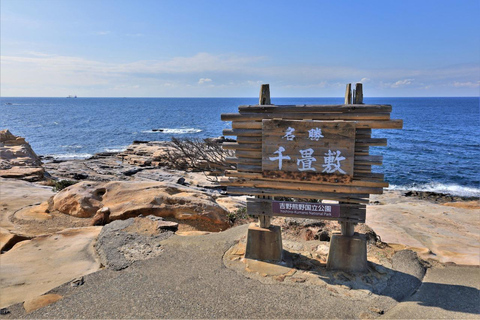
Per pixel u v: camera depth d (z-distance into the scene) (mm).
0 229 7406
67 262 5645
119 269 5246
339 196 5020
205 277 4992
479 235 6871
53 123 80500
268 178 5156
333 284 4805
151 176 21203
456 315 4141
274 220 7594
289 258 5605
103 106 199375
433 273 5227
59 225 8406
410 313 4188
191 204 8617
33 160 22531
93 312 4156
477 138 48781
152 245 6109
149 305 4297
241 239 6332
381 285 4801
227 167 19703
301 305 4312
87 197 9125
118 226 7020
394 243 6266
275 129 4969
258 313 4152
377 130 60969
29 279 5016
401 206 9469
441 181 24828
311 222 7355
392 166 29703
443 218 8094
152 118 100062
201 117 105562
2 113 121125
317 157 4863
